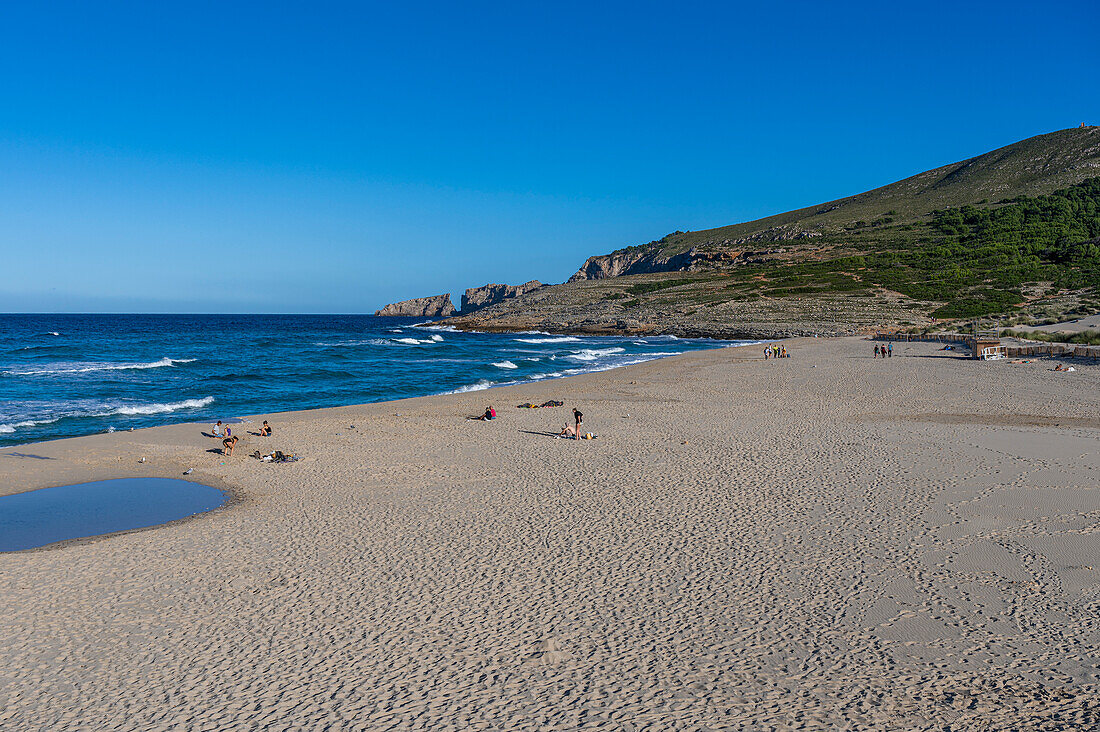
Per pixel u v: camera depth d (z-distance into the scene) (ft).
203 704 26.23
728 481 55.36
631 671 27.89
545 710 25.34
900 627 30.83
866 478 54.80
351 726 24.64
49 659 29.81
